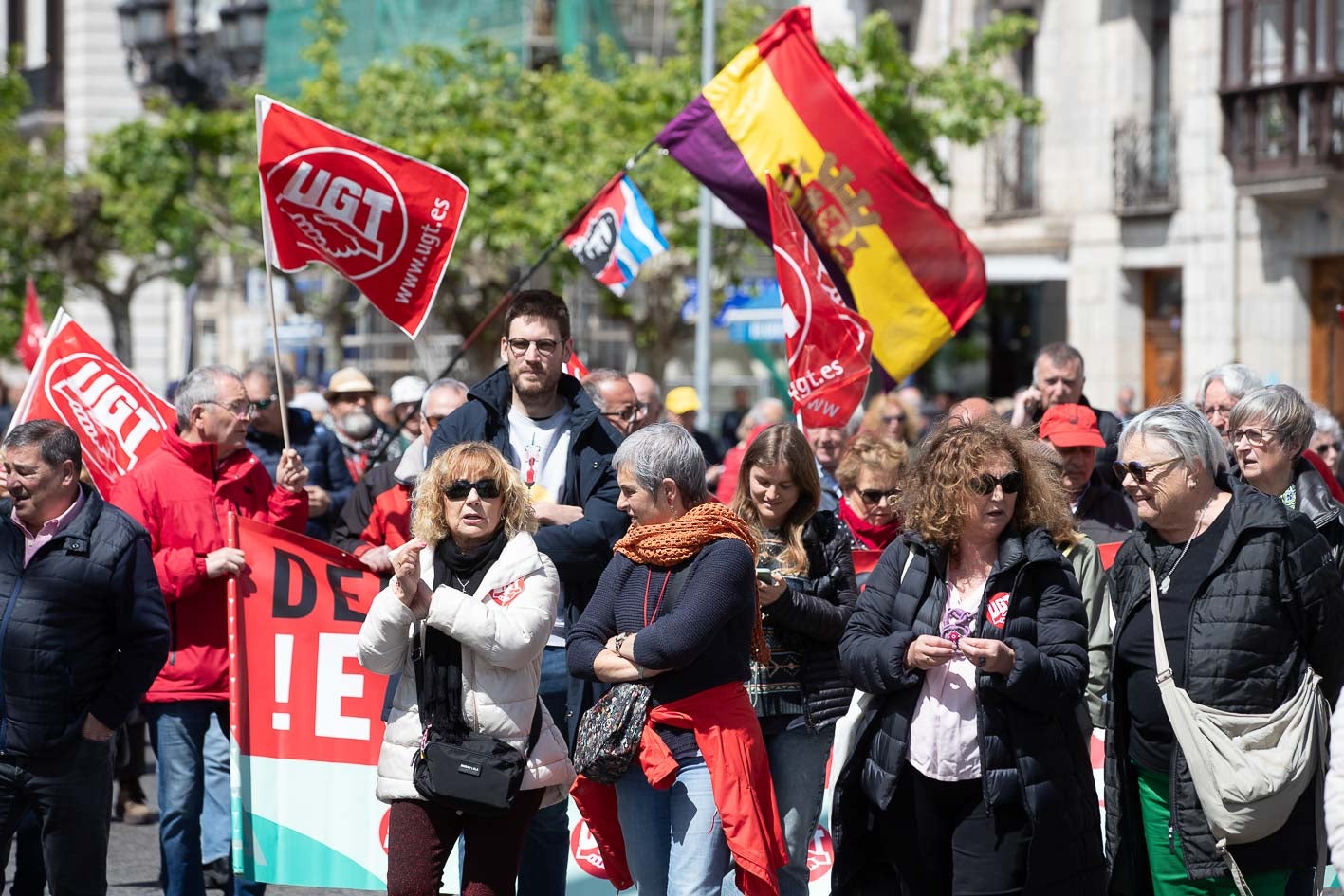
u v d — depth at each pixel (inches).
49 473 729.0
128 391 961.5
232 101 4261.8
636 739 666.2
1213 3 2940.5
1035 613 653.9
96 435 949.2
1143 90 3090.6
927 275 1104.2
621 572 687.7
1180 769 646.5
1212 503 655.1
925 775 658.8
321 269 3523.6
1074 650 645.3
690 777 673.0
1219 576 641.6
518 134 2854.3
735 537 679.7
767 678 746.2
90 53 5012.3
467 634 673.6
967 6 3422.7
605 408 1068.5
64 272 4136.3
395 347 4256.9
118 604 738.2
